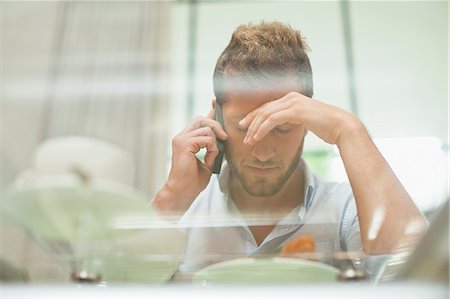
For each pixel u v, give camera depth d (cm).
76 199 72
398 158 77
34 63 116
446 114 89
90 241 67
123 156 88
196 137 82
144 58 111
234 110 83
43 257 60
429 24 106
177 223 72
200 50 106
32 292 43
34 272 58
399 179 73
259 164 76
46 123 103
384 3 105
